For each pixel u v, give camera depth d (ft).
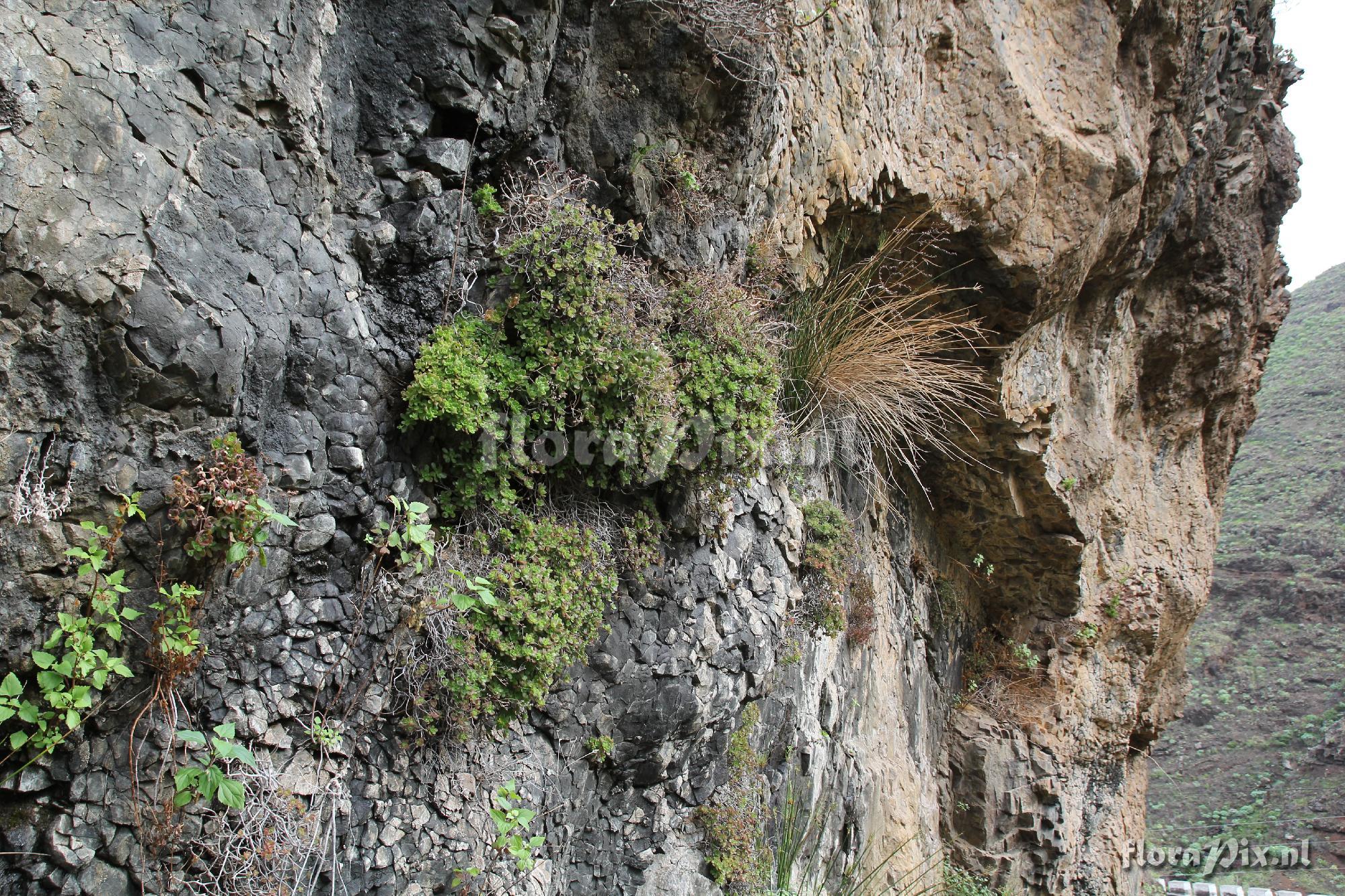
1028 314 16.96
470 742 8.67
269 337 6.97
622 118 9.81
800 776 13.65
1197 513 26.30
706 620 11.29
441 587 8.23
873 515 17.88
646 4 9.44
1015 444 19.13
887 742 17.65
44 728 5.78
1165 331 23.44
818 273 14.87
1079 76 17.07
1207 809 58.70
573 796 9.82
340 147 7.80
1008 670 23.81
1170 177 19.34
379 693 7.94
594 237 8.87
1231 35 20.85
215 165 6.63
